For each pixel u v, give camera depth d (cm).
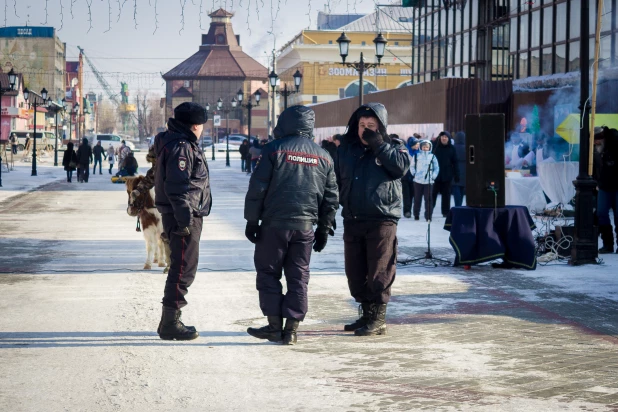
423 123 4981
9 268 1788
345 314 1334
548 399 888
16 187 4909
